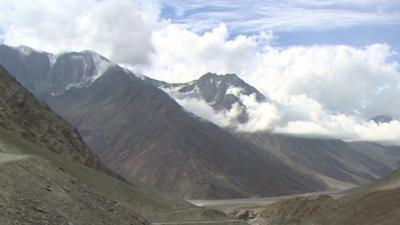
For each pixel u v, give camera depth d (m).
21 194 33.00
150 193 105.06
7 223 28.45
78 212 36.62
